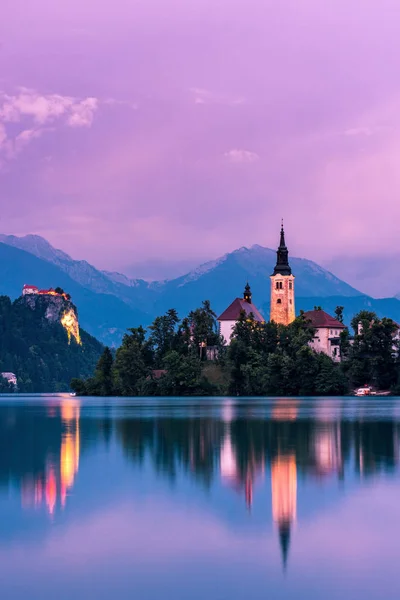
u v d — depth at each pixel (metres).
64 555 55.44
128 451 109.19
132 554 55.56
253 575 51.31
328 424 156.25
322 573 51.62
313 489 77.25
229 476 85.31
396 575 51.25
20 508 69.19
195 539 59.06
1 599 47.53
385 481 81.75
